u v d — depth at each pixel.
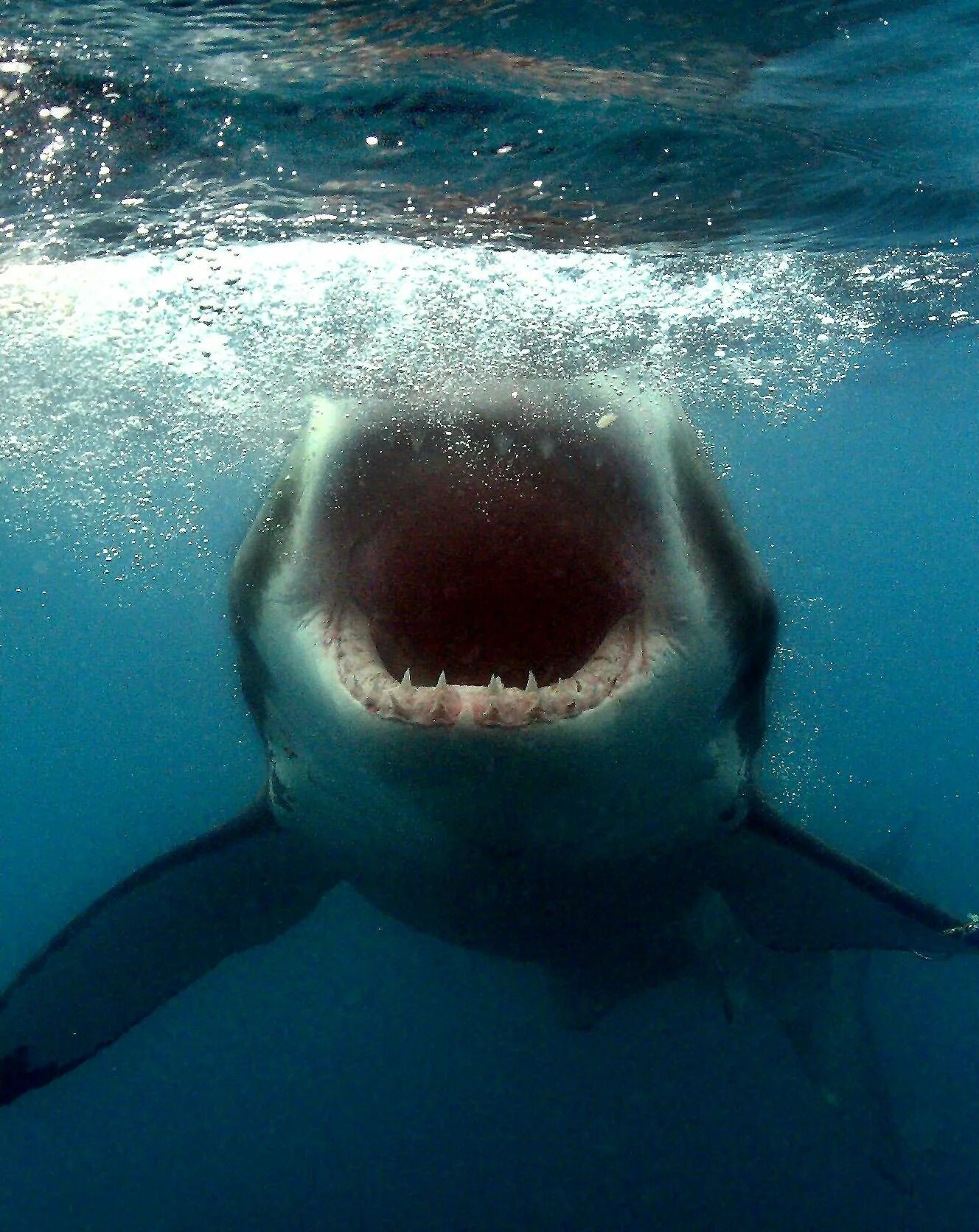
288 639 3.00
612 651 2.93
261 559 3.12
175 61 4.86
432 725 2.60
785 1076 8.25
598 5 4.56
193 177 6.14
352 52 4.86
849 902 4.43
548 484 3.30
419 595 3.74
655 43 4.98
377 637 3.29
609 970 5.04
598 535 3.15
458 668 4.12
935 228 8.45
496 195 6.67
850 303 10.66
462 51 4.95
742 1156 7.44
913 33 5.04
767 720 3.98
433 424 3.14
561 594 3.96
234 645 3.68
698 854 4.02
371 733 2.73
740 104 5.79
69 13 4.46
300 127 5.57
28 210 6.48
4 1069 4.63
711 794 3.68
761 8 4.75
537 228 7.24
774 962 6.15
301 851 4.49
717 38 5.02
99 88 5.05
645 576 2.96
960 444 25.61
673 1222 6.78
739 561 3.23
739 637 3.21
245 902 4.82
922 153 6.70
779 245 8.41
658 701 2.96
